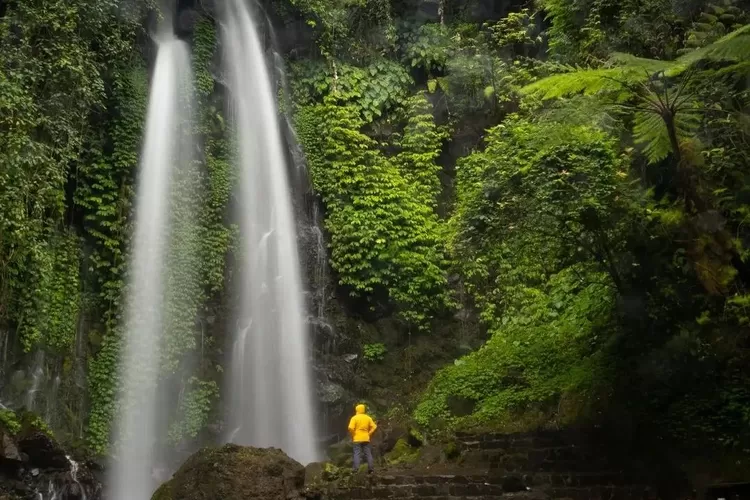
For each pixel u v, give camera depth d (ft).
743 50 28.30
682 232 39.17
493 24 78.48
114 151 56.34
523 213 45.03
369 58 74.59
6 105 44.29
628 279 45.60
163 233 57.06
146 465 51.26
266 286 62.23
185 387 54.90
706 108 34.96
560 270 55.21
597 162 43.24
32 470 41.93
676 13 52.34
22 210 44.70
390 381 62.54
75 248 52.60
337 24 73.56
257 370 59.47
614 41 54.29
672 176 47.16
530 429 46.39
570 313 55.52
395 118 72.95
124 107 57.77
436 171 71.36
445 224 65.21
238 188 64.03
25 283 47.47
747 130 38.88
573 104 39.58
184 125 62.08
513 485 36.65
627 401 42.98
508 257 62.08
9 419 42.14
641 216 43.19
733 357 40.98
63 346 49.57
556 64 49.57
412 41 76.59
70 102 49.88
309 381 60.80
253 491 36.04
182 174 60.18
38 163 46.55
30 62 47.75
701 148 35.83
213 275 58.54
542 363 52.29
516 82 70.28
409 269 64.49
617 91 34.78
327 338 62.85
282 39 72.90
